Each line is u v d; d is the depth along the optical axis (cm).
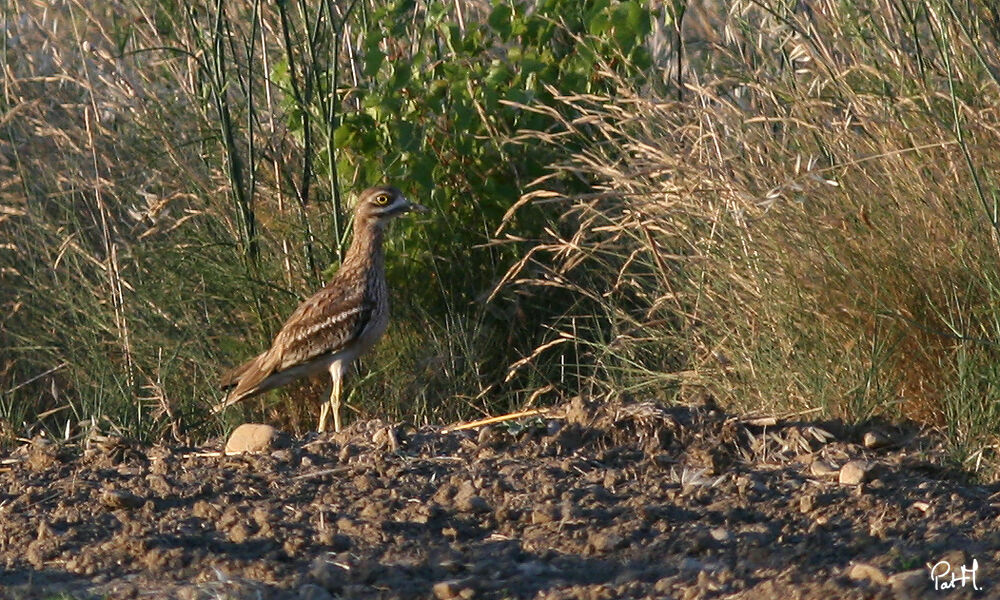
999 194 1051
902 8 1235
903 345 1067
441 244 1341
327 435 1109
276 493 993
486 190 1333
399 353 1308
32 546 912
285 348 1214
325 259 1329
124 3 1502
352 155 1325
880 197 1109
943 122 1107
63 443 1141
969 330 1047
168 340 1302
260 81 1445
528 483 989
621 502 955
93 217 1420
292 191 1345
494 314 1320
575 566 853
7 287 1435
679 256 1184
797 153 1196
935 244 1072
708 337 1188
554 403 1276
